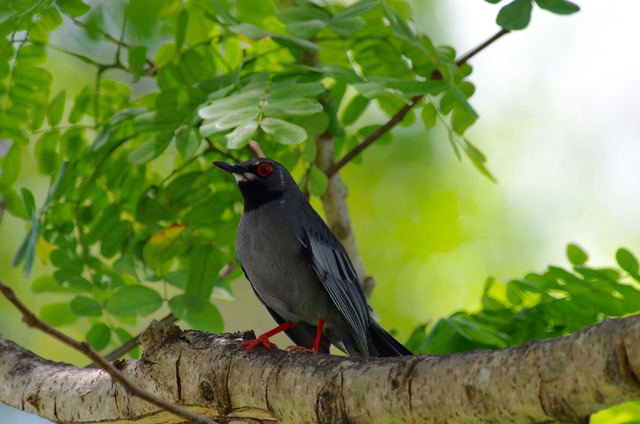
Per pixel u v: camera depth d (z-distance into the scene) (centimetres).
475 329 1003
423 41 977
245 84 949
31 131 1100
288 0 1098
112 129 1060
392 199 1706
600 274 970
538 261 1644
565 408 514
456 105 1011
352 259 1223
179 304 1016
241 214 1144
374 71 1152
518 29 902
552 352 521
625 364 481
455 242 1662
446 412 571
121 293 1007
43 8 981
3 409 1495
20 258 1055
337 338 1128
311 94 868
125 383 595
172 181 1105
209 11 1089
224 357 726
